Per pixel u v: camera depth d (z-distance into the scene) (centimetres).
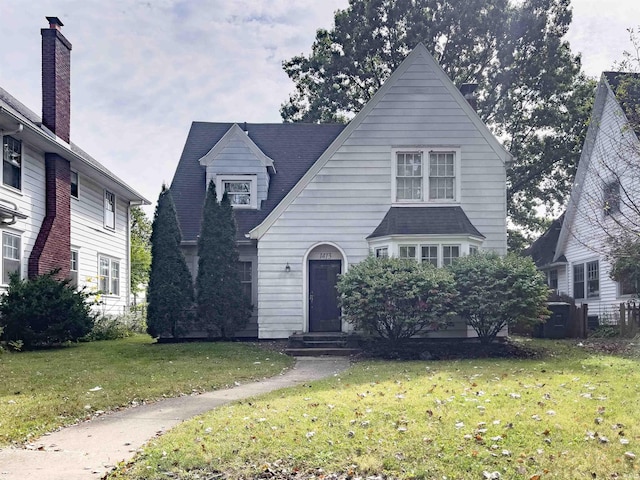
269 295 1716
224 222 1794
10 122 1559
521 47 3225
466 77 3378
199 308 1766
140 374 1141
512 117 3269
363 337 1574
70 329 1633
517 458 547
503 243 1714
